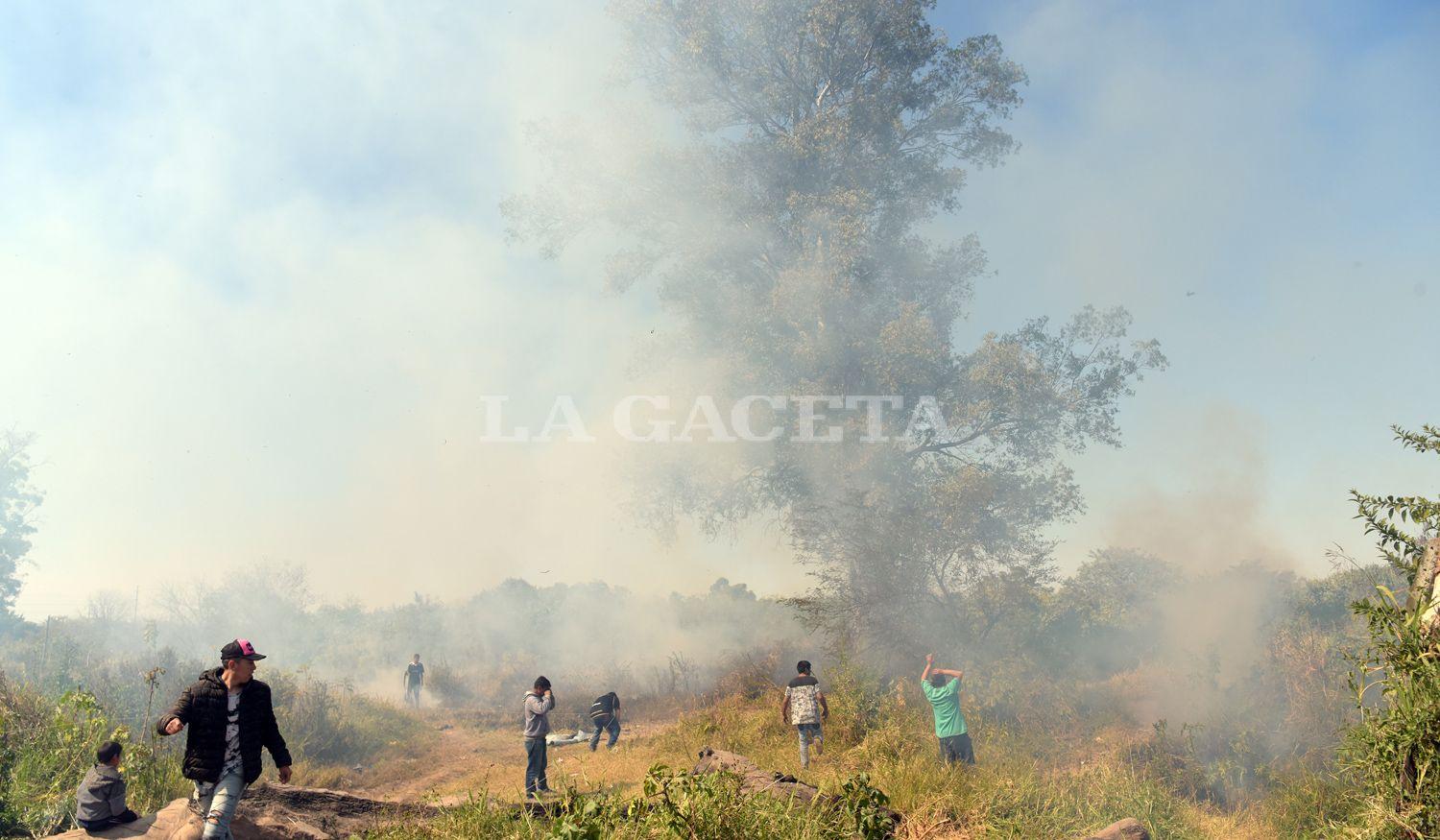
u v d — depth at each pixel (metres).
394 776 14.93
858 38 25.92
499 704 25.84
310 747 16.14
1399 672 5.89
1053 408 22.41
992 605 20.64
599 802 6.16
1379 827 5.64
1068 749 12.83
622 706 22.61
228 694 5.87
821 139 24.45
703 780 6.37
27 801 8.09
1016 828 7.86
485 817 7.38
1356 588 14.22
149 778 9.26
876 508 21.27
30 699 9.94
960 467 22.28
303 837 7.14
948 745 10.14
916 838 7.44
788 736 13.20
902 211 26.05
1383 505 6.54
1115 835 7.56
